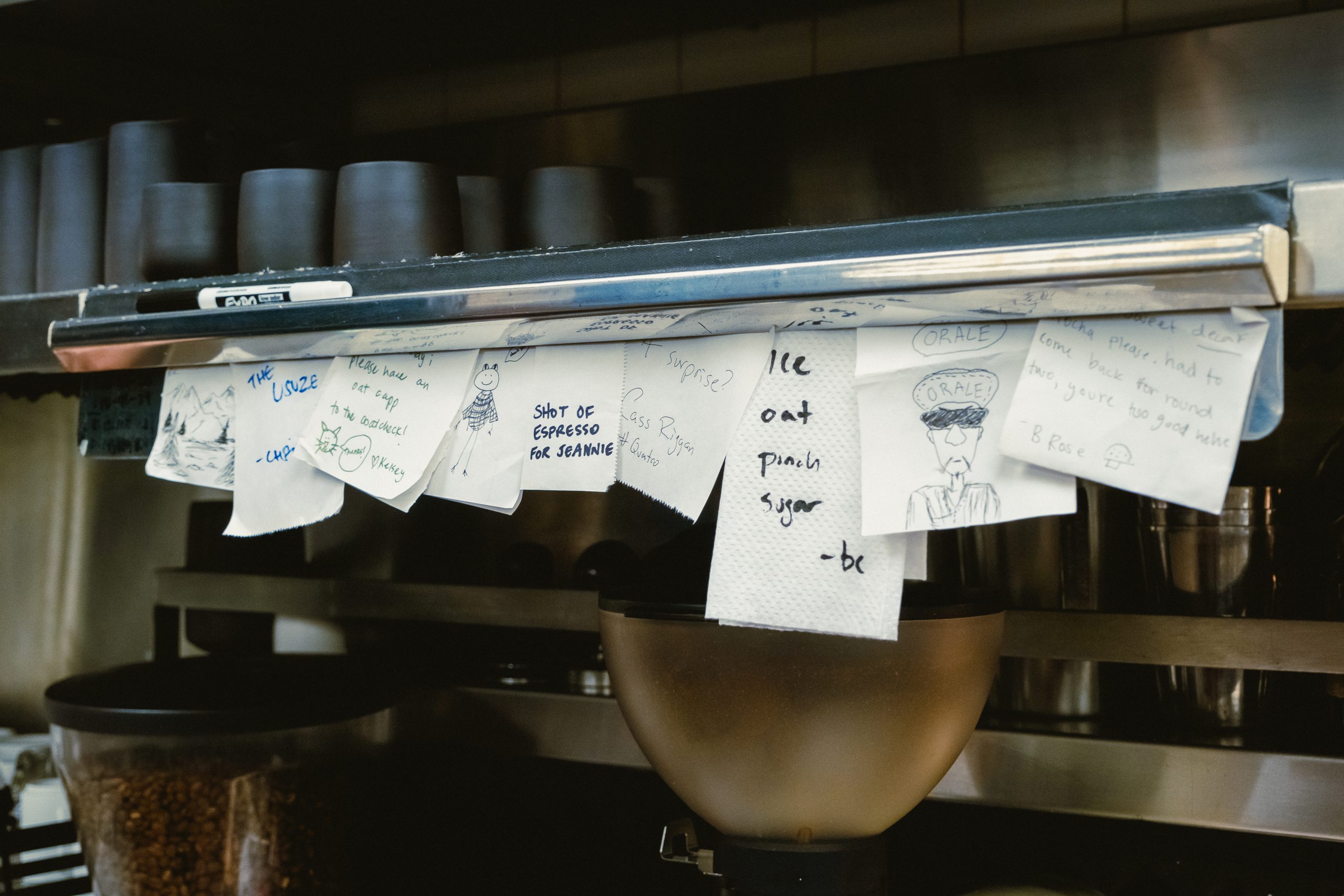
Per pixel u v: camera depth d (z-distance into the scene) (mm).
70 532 1662
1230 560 872
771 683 673
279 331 804
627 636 717
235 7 1280
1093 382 606
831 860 704
